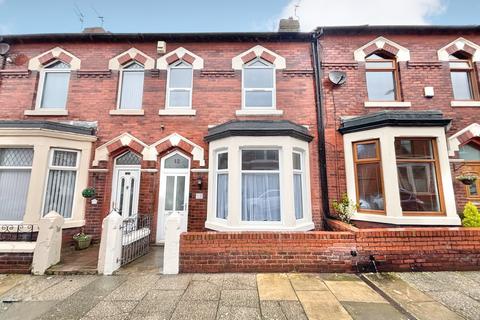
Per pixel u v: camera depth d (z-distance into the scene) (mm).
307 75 8031
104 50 8266
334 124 7562
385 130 6449
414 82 7719
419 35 8016
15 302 3826
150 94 7980
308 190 6949
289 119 7738
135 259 5871
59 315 3471
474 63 7840
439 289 4184
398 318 3355
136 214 7062
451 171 7059
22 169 6711
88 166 7480
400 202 6297
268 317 3395
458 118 7398
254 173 6539
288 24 8930
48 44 8258
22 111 7832
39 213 6457
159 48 8039
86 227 7191
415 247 5008
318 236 5031
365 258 4973
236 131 6469
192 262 4984
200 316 3428
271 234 5051
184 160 7758
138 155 7770
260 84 8195
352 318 3359
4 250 5004
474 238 5051
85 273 4910
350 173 7098
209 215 6812
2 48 8031
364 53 7961
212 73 8078
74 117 7816
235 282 4492
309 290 4168
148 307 3658
